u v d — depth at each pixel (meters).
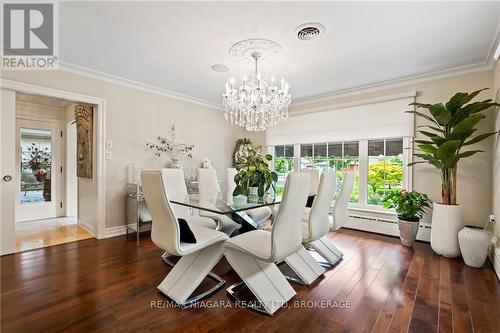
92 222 3.71
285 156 4.88
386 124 3.63
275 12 1.98
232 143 5.29
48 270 2.41
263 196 2.83
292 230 1.85
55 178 4.79
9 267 2.47
